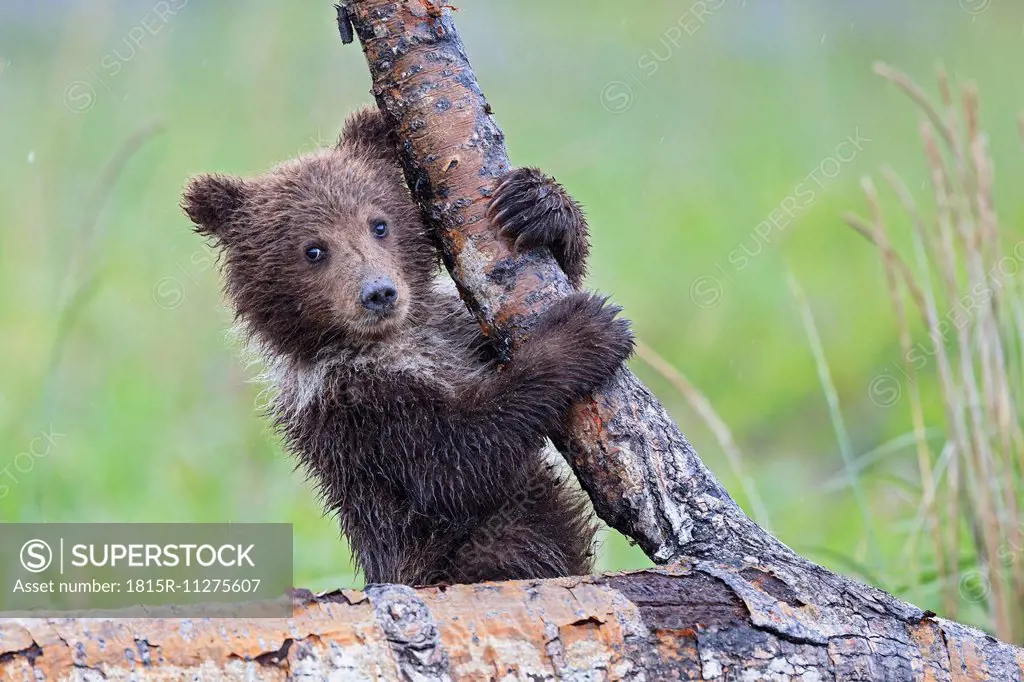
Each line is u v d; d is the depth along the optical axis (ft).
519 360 27.71
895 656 23.07
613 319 27.71
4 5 73.10
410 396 30.35
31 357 51.19
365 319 30.35
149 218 57.88
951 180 38.63
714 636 22.18
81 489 46.55
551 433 27.61
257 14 65.46
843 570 38.99
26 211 55.52
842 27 81.41
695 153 70.85
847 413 54.60
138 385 51.11
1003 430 35.24
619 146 70.85
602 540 33.27
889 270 37.78
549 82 75.15
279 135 59.88
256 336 32.78
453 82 27.96
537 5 81.61
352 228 31.04
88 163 58.34
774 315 60.70
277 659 20.06
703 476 26.07
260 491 46.98
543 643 21.48
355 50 63.31
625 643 21.81
